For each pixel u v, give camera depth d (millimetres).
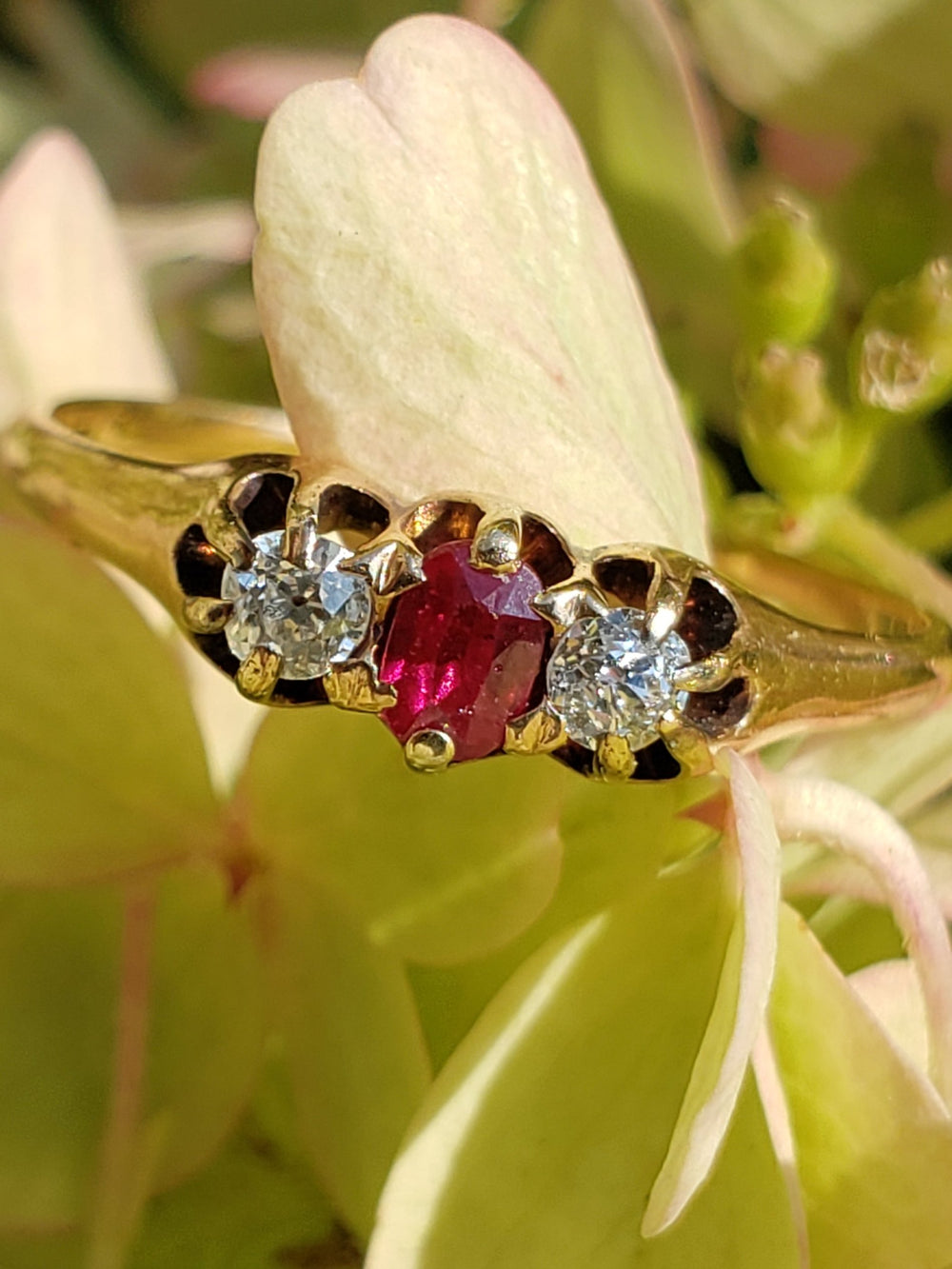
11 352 66
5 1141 53
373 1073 50
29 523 55
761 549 58
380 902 50
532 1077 46
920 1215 45
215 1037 53
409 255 46
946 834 54
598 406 49
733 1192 45
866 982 49
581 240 50
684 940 47
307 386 46
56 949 55
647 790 49
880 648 51
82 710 52
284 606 47
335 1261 54
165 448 59
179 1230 55
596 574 48
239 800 52
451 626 47
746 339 63
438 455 47
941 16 66
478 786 48
